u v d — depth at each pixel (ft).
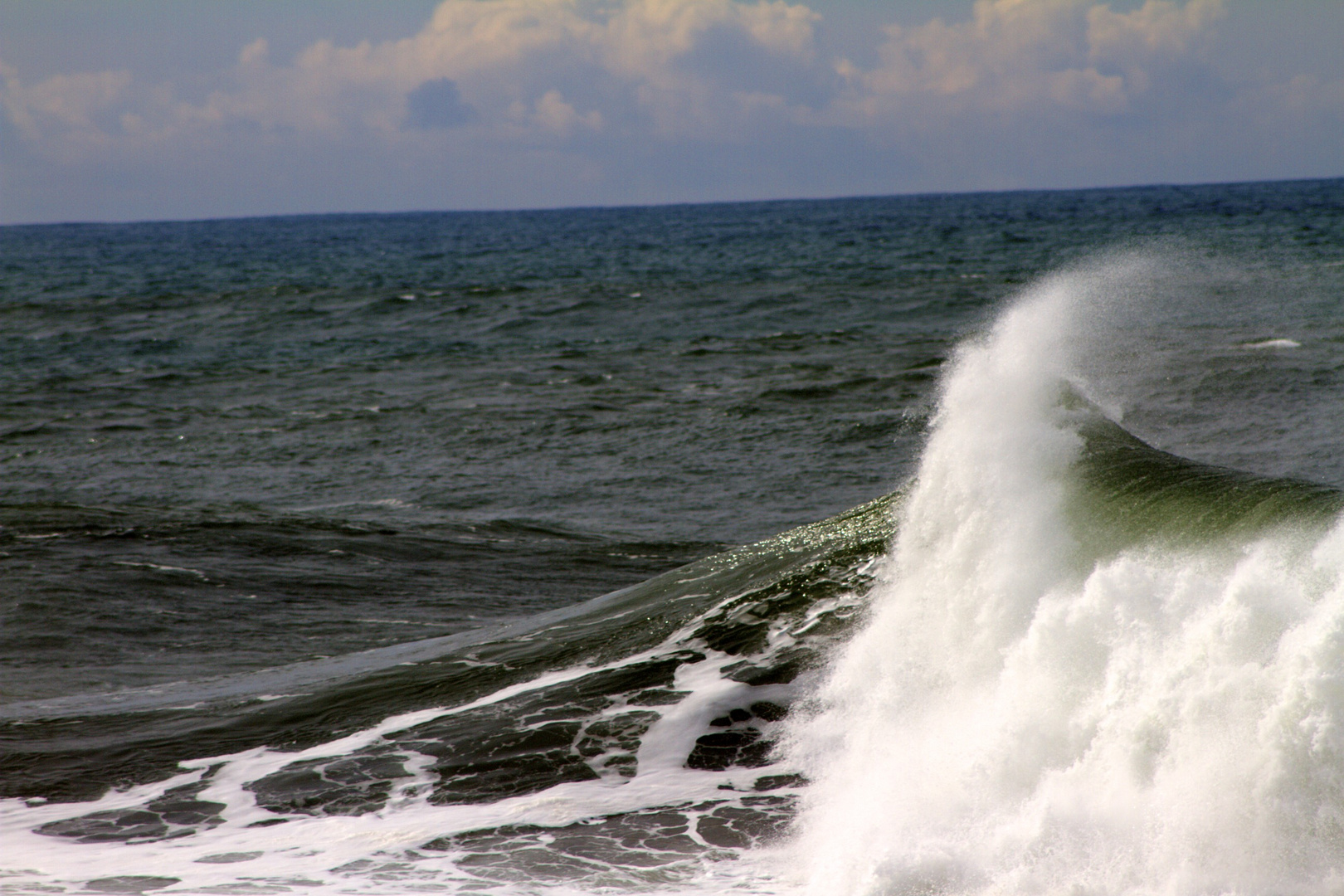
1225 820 60.13
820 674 91.61
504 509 205.77
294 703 104.01
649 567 166.20
